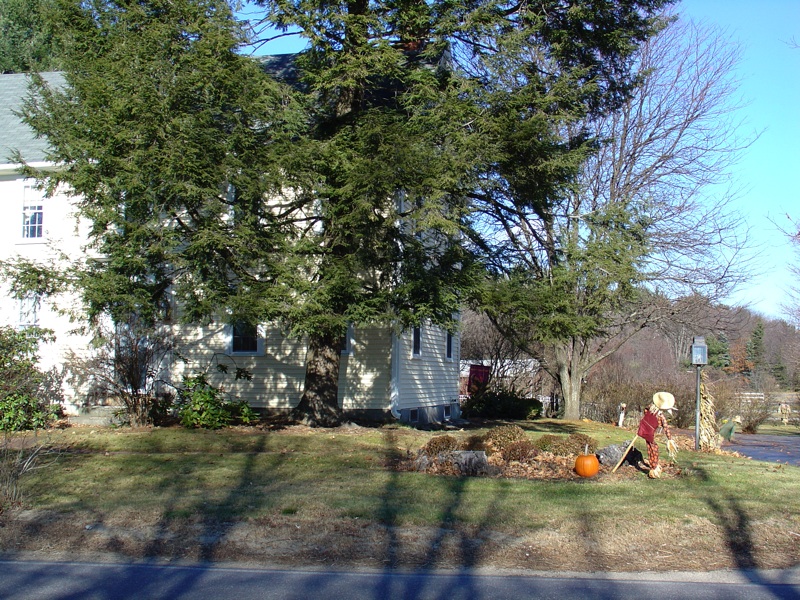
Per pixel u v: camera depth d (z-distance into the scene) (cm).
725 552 768
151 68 1198
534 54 1603
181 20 1284
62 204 1911
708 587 657
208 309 1279
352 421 1705
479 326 3591
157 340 1616
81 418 1698
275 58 2031
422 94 1389
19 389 1448
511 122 1348
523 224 1606
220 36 1245
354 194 1316
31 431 1501
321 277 1378
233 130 1277
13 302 1872
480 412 2741
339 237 1402
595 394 2684
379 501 916
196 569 700
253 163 1266
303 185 1318
